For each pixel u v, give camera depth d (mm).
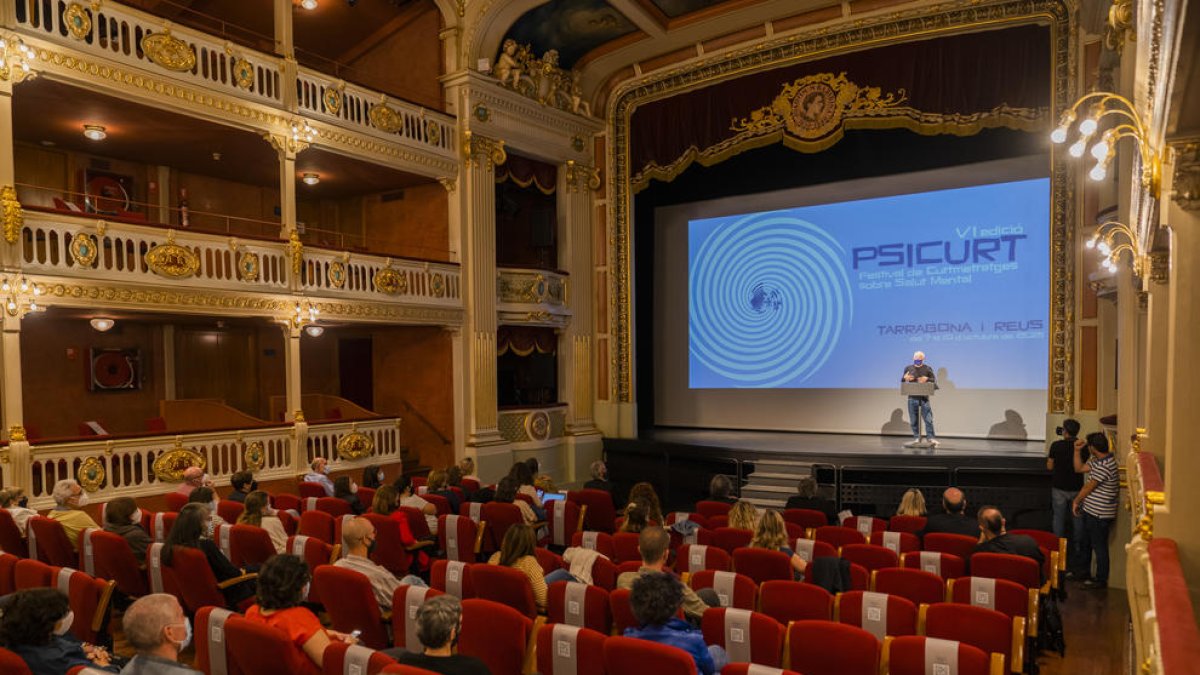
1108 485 8594
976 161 14422
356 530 5285
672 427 17938
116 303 9867
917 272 14984
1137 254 6332
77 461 9664
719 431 17172
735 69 15305
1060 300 12422
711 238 17453
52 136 11977
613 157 17047
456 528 7492
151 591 6141
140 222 10188
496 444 14883
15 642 3582
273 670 3834
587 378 16938
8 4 8977
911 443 13742
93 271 9680
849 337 15734
